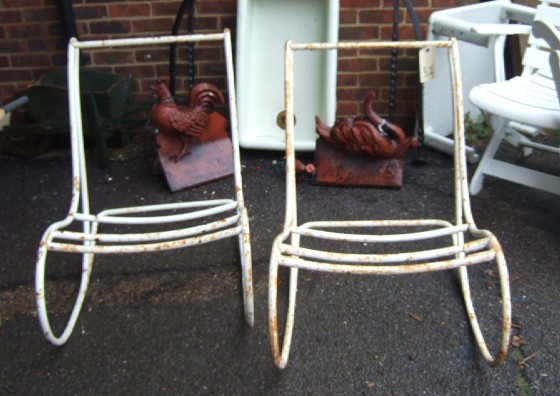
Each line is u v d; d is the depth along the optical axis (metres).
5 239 2.38
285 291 2.05
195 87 2.66
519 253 2.20
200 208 2.54
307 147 2.83
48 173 2.86
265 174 2.78
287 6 2.82
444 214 2.45
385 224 1.98
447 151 2.88
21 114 3.01
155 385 1.71
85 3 2.94
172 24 2.98
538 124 2.04
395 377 1.71
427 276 2.10
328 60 2.70
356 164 2.63
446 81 2.93
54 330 1.92
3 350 1.85
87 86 3.01
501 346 1.56
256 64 2.90
